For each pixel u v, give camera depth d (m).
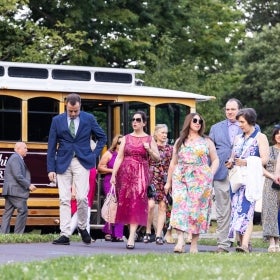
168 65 41.72
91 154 18.52
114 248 18.41
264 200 18.86
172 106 25.44
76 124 18.39
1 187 23.80
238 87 53.47
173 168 17.16
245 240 17.12
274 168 19.27
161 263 13.35
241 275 11.97
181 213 16.83
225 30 46.50
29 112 24.27
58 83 25.06
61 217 18.70
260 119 60.31
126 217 18.27
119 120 24.86
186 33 45.09
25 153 22.88
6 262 14.30
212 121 41.97
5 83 24.39
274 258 14.59
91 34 40.38
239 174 17.11
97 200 23.69
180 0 43.72
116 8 40.66
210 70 48.06
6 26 37.12
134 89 25.44
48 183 24.25
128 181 18.27
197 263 13.47
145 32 41.41
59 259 13.87
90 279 11.49
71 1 39.56
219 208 18.28
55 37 36.59
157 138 20.73
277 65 58.31
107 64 40.75
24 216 22.70
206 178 16.91
